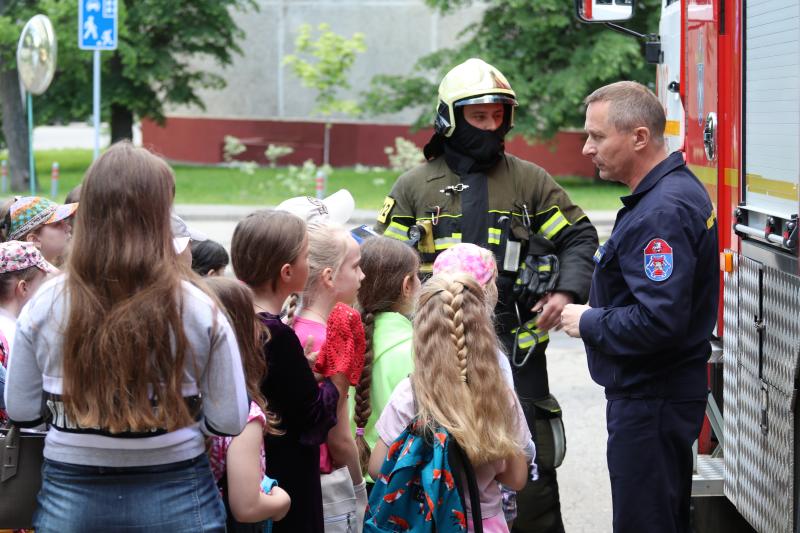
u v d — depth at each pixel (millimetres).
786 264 3734
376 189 24016
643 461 3785
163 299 2590
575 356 9430
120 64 27312
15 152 23547
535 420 4664
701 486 4422
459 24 30406
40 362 2689
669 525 3801
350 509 3600
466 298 3268
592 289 3957
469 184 4773
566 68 24188
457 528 3148
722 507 4680
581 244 4781
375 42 30875
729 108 4375
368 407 3826
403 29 30734
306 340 3553
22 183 23625
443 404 3166
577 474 6355
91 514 2648
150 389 2605
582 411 7688
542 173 4867
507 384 3318
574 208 4863
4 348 3762
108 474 2652
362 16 30875
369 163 30734
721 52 4465
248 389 2971
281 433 3160
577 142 28234
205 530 2717
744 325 4141
